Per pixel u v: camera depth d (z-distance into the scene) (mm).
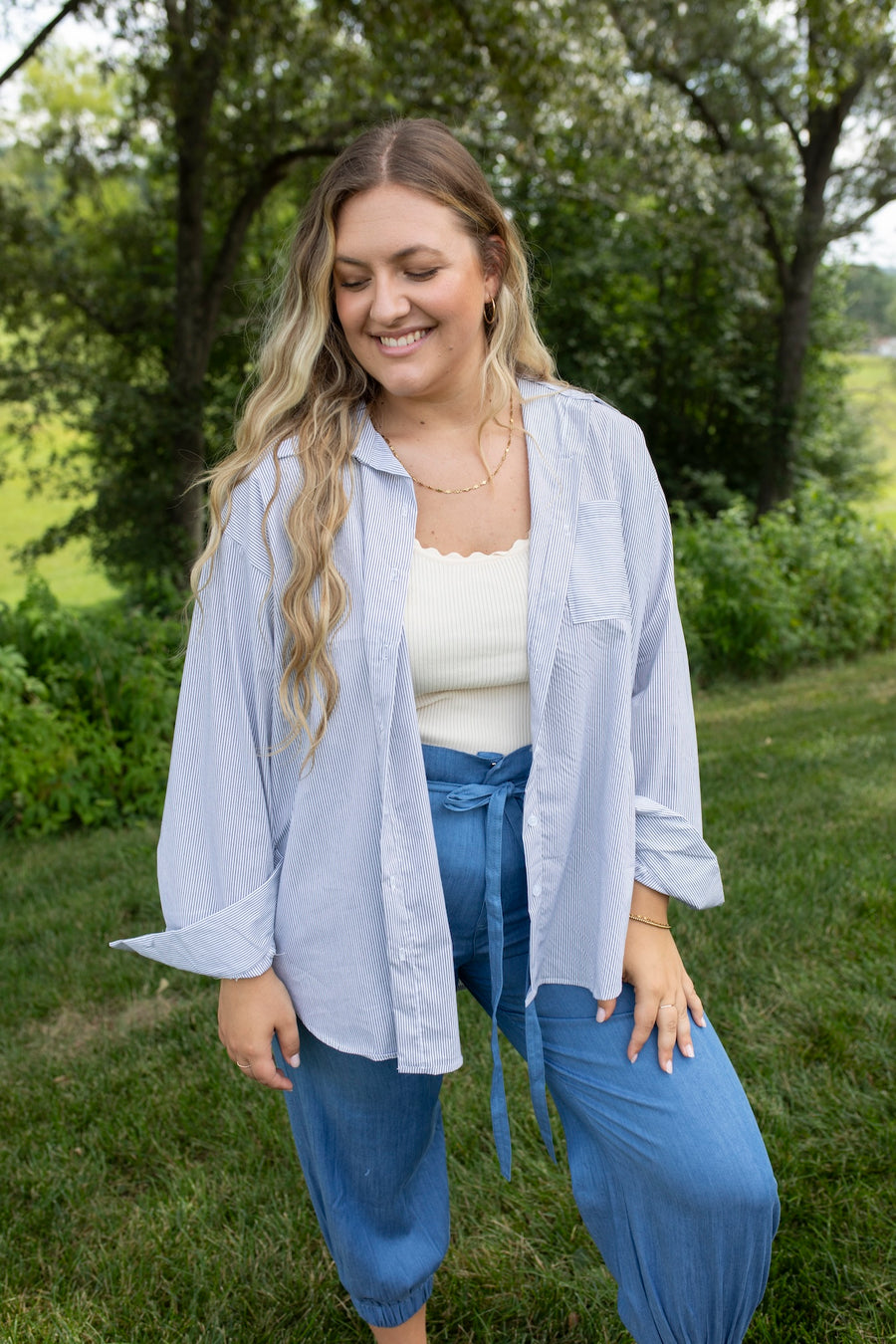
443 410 1453
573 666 1396
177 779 1446
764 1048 2559
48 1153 2398
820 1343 1758
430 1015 1408
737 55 15547
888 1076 2418
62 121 13602
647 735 1490
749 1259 1312
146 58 11773
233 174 13859
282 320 1460
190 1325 1896
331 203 1385
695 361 17828
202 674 1436
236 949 1396
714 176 13914
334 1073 1489
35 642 5738
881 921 3223
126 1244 2105
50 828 5316
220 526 1396
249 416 1438
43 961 3498
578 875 1434
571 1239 2027
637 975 1396
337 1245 1587
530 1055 1430
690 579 9633
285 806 1433
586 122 11734
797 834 4152
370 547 1371
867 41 12359
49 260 14406
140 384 14758
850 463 21781
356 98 12508
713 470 18297
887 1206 2021
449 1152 2305
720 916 3330
